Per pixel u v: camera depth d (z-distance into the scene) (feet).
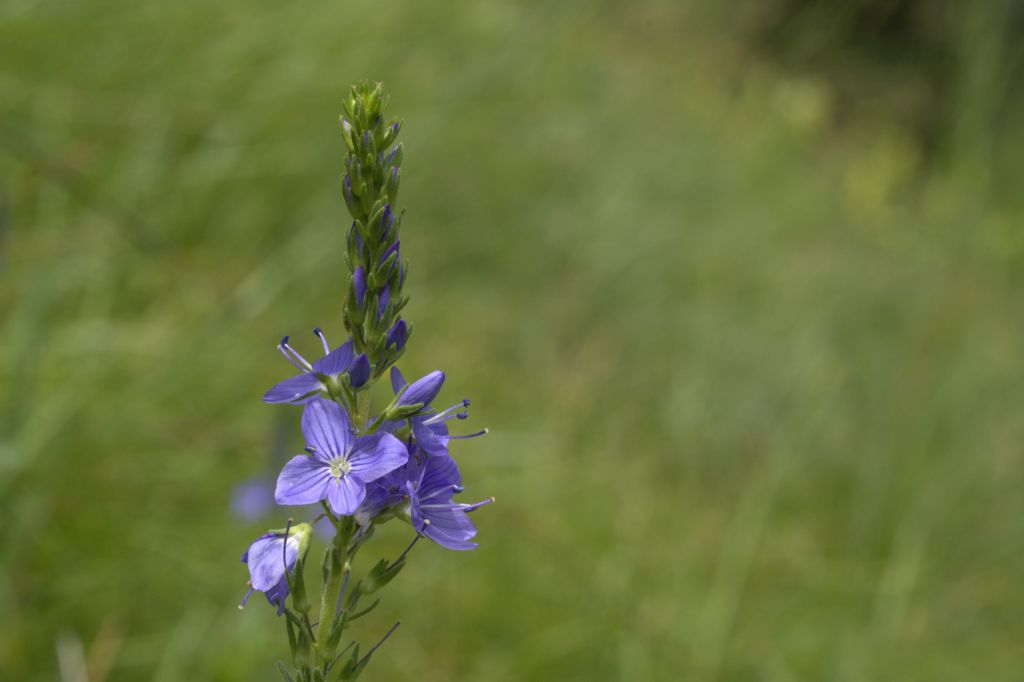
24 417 16.15
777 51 48.32
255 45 25.52
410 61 28.76
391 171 7.30
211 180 23.27
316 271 23.54
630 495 23.93
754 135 43.91
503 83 31.14
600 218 32.35
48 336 18.54
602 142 35.35
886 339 32.09
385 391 22.34
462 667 18.51
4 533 15.78
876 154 46.06
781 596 22.65
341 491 6.72
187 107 23.77
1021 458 27.94
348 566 7.25
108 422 18.02
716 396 28.09
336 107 26.02
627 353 29.12
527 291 29.58
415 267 27.48
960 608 23.77
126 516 17.37
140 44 24.21
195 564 17.19
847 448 26.91
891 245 39.17
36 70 22.66
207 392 19.90
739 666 20.31
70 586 16.20
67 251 20.12
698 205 36.83
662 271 32.45
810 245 38.70
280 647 16.53
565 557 20.68
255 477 17.35
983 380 30.37
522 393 25.84
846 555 24.47
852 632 22.06
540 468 23.09
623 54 41.93
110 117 22.93
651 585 21.62
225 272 22.33
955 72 48.06
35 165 19.53
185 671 15.43
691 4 46.03
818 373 29.14
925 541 24.80
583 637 19.48
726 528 24.09
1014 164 43.24
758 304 33.01
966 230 39.17
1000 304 36.24
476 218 29.43
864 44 50.80
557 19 34.45
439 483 7.43
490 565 20.27
